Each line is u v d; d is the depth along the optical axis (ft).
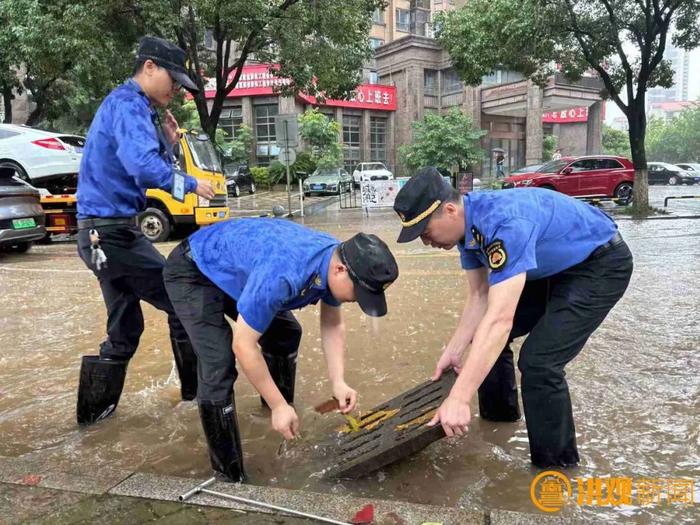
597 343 13.56
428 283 21.43
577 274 7.81
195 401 10.98
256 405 10.79
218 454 7.94
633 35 44.70
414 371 12.19
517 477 7.93
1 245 32.27
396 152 113.91
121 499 6.93
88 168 9.15
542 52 44.65
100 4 35.96
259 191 91.25
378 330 15.33
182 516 6.55
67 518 6.57
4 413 10.61
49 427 9.98
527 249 6.95
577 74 47.83
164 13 36.37
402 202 7.22
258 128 101.35
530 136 104.22
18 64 46.91
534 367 7.81
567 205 7.68
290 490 7.00
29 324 16.98
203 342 8.01
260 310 6.88
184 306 8.13
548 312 7.96
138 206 9.52
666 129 197.47
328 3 41.70
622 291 7.84
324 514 6.47
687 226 37.68
